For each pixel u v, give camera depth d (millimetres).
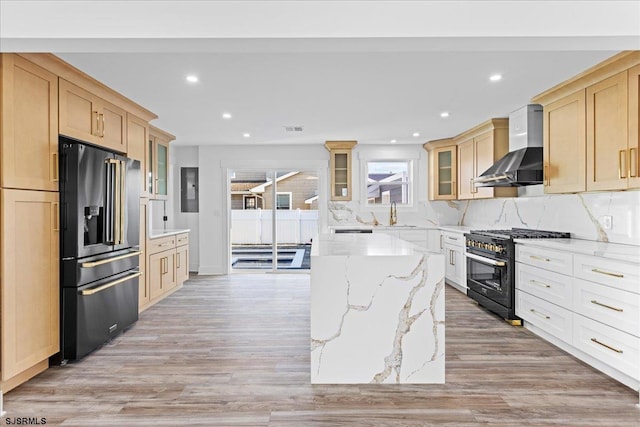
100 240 3184
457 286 5504
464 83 3398
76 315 2834
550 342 3318
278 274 6695
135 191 3717
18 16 1836
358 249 2873
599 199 3373
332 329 2564
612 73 2861
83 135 3105
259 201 7133
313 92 3664
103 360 2949
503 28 1862
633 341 2377
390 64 2938
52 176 2707
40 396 2379
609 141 2910
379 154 6711
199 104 4059
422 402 2311
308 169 6750
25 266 2451
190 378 2635
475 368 2791
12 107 2344
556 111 3568
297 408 2240
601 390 2457
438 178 6352
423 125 5168
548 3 1862
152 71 3039
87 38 1852
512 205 4949
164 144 5602
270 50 2027
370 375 2566
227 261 6785
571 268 2949
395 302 2566
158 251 4664
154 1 1854
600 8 1854
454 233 5469
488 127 4926
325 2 1866
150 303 4566
